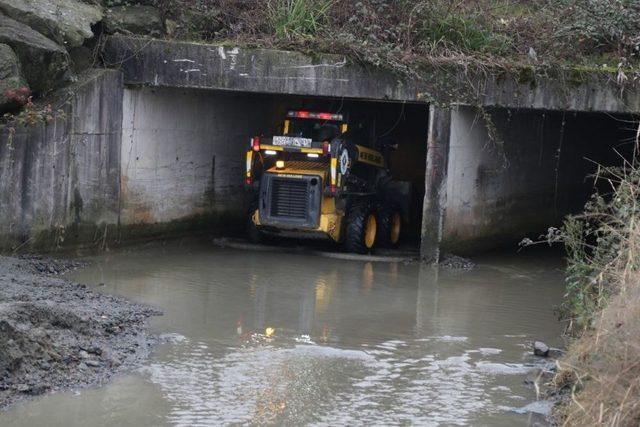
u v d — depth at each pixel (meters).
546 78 16.34
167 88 17.47
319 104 18.95
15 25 15.27
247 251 17.58
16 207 14.59
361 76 16.52
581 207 21.55
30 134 14.66
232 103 19.36
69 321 10.86
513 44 17.41
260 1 18.00
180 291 13.80
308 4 17.55
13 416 8.74
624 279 8.87
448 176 16.41
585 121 21.06
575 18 17.75
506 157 18.27
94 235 16.14
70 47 15.98
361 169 18.56
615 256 11.18
